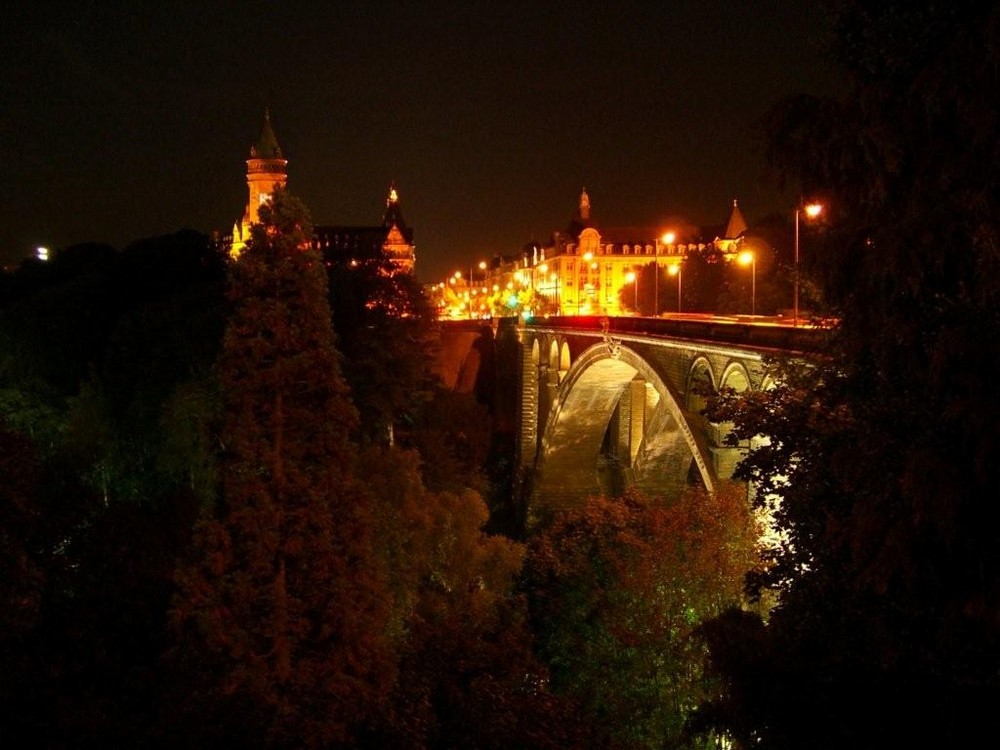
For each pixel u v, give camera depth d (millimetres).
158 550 28500
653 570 28156
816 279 11867
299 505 22156
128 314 52875
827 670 12039
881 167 9797
